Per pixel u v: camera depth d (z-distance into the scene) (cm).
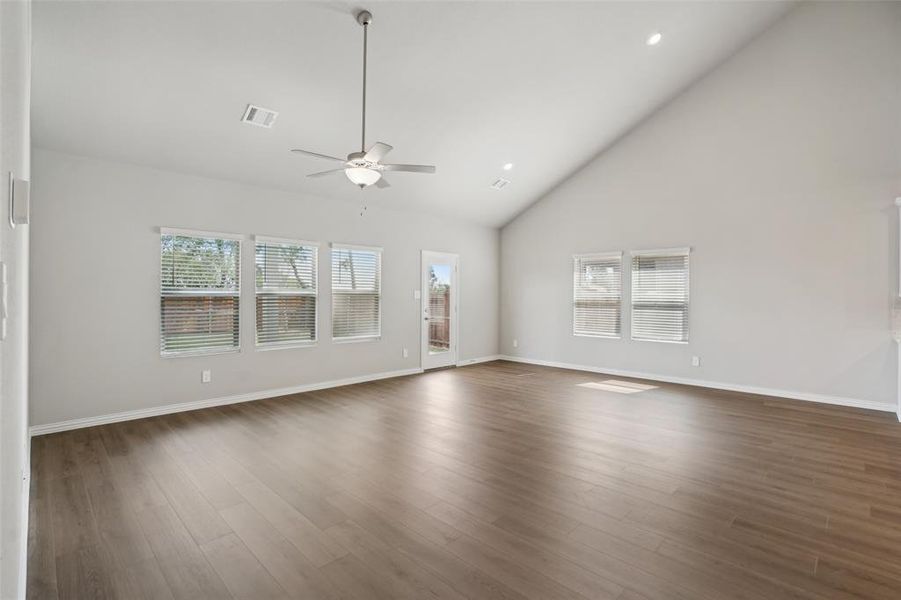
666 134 629
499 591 197
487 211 768
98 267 432
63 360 415
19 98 125
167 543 234
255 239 534
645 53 502
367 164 346
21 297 186
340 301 617
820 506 273
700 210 601
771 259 549
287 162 507
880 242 485
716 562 218
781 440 389
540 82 489
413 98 459
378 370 662
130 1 304
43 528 248
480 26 394
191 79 374
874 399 489
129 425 433
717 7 470
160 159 457
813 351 523
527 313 808
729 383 582
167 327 473
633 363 671
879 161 486
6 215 94
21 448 190
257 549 229
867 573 210
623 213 675
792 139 534
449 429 421
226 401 513
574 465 335
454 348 774
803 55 526
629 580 204
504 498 283
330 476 317
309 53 377
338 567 214
